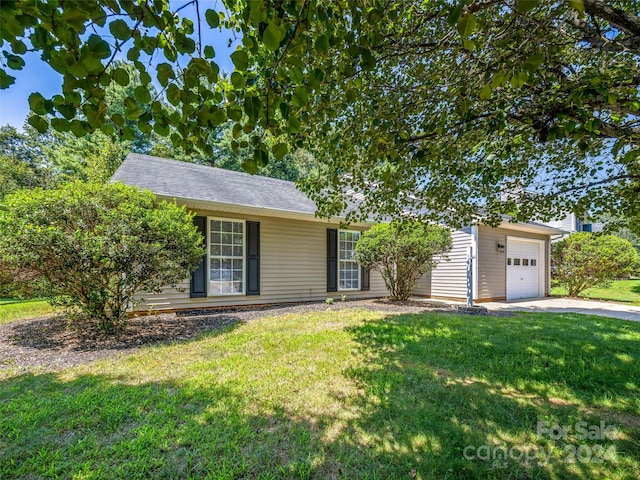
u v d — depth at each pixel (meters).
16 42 1.17
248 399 2.72
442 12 1.85
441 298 10.44
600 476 1.86
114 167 15.23
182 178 7.63
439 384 3.08
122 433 2.21
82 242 4.16
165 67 1.33
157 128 1.44
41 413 2.43
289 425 2.35
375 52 2.20
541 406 2.67
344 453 2.05
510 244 10.84
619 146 2.00
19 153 23.06
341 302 8.70
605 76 1.70
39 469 1.85
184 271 5.14
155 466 1.89
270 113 1.50
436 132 2.40
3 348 4.21
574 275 11.37
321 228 9.26
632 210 3.65
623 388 3.04
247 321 5.78
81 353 3.98
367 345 4.27
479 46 1.98
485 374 3.33
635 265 10.83
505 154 3.14
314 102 2.42
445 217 4.64
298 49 1.32
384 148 2.62
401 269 8.93
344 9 1.62
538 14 2.06
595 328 5.40
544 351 4.08
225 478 1.80
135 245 4.37
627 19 1.67
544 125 2.19
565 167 3.96
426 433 2.27
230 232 7.63
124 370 3.38
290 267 8.59
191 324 5.52
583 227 17.86
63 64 1.12
